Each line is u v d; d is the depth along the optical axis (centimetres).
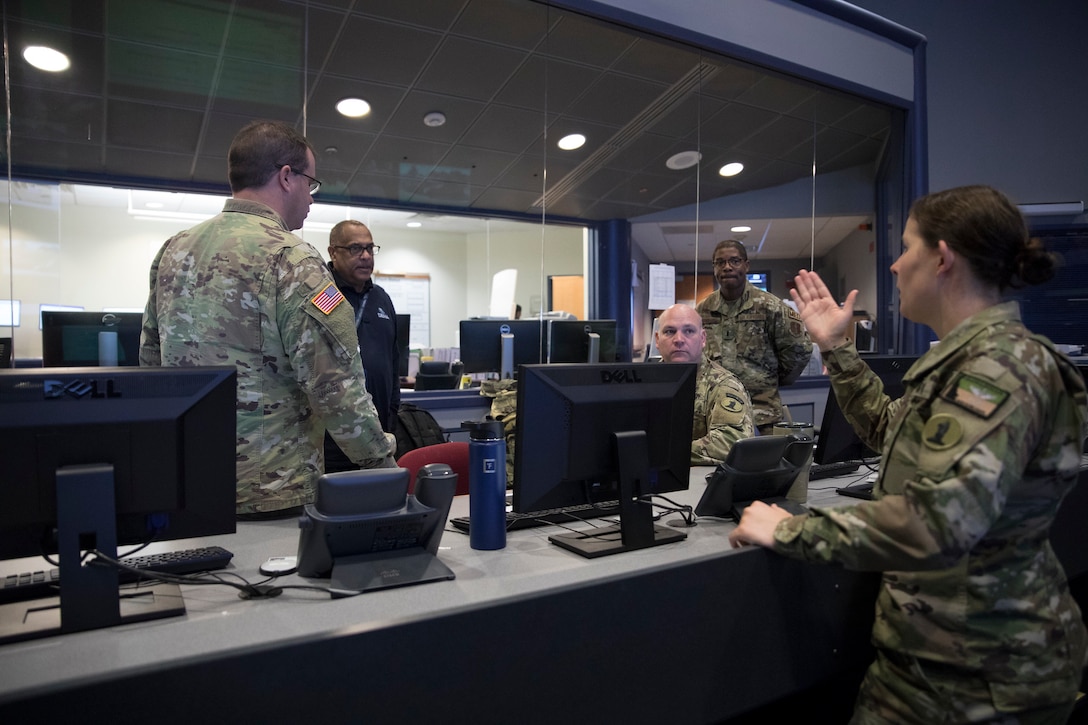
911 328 453
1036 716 98
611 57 381
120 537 100
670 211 480
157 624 89
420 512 110
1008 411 87
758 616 114
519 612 91
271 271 136
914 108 450
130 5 330
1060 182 501
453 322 540
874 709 111
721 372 217
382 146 457
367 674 81
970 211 101
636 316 479
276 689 76
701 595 107
